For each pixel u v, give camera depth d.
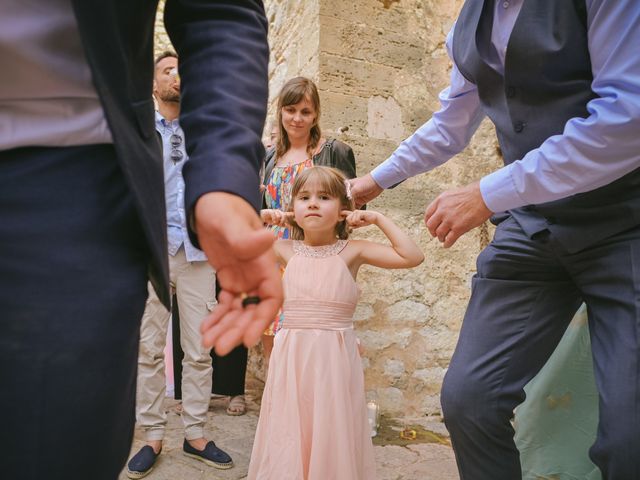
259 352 4.04
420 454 2.57
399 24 3.47
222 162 0.62
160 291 0.68
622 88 1.08
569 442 1.79
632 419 1.11
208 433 2.86
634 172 1.20
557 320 1.47
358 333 3.21
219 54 0.72
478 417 1.39
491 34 1.40
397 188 3.36
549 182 1.18
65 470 0.56
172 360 3.70
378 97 3.38
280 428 1.85
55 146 0.61
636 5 1.08
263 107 0.73
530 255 1.42
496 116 1.42
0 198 0.57
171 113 2.71
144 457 2.36
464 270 3.45
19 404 0.54
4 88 0.58
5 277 0.55
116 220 0.62
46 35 0.59
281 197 2.83
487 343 1.44
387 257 2.13
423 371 3.31
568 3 1.22
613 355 1.19
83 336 0.57
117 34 0.61
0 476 0.54
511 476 1.41
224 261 0.62
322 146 2.84
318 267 2.04
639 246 1.20
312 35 3.41
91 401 0.57
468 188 1.33
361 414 1.95
